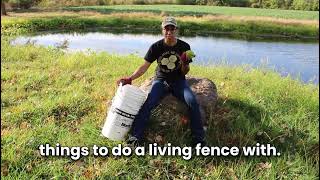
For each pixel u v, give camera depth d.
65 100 2.95
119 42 9.44
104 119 2.60
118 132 2.26
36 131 2.50
